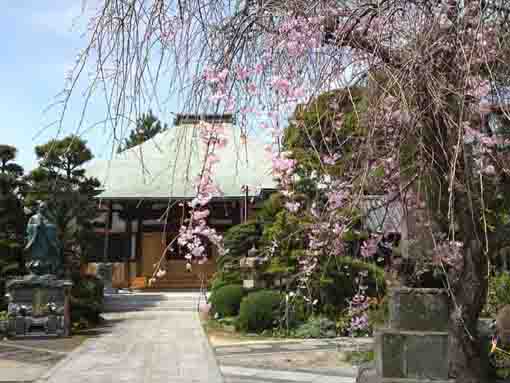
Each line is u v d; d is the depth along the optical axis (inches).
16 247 649.6
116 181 975.0
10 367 368.8
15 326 511.2
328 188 150.5
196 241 145.9
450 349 163.5
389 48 122.3
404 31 119.9
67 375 338.6
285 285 535.2
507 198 152.6
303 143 139.7
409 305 176.7
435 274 170.9
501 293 276.5
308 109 125.1
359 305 304.5
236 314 592.4
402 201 147.2
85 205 684.1
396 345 171.8
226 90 125.0
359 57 123.6
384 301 305.1
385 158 133.3
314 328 492.1
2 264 644.1
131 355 412.2
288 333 501.4
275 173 154.9
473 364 159.5
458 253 157.3
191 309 766.5
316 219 169.6
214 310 608.1
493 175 146.1
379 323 287.3
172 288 996.6
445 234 160.7
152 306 798.5
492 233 152.4
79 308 600.1
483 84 118.9
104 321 639.8
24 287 523.2
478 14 116.0
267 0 125.3
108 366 368.2
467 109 121.1
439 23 115.8
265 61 126.8
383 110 122.8
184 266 1034.7
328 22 126.7
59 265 580.1
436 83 111.9
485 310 277.9
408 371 169.8
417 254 176.9
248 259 578.2
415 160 138.8
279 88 124.3
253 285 585.6
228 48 125.6
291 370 349.4
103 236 1070.4
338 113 134.7
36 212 625.9
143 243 1063.6
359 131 134.6
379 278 320.2
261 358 395.2
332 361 378.0
